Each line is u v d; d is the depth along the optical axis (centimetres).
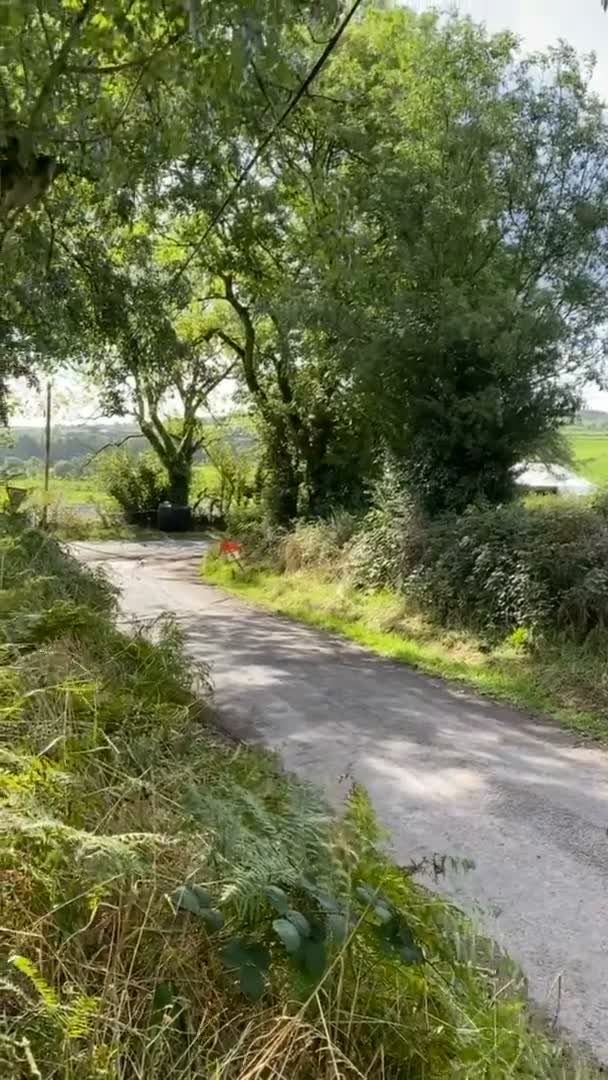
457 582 1175
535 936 380
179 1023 193
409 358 1374
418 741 696
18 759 257
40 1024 167
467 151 1448
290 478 2050
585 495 1209
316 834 256
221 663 1006
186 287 1677
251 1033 195
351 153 1459
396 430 1489
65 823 238
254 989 192
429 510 1381
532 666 943
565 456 1602
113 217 1185
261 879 211
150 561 2411
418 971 226
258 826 261
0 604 488
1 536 758
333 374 1700
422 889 294
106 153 610
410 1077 206
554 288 1608
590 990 338
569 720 765
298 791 296
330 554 1625
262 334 2180
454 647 1084
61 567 780
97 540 3147
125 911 205
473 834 498
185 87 523
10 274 862
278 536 1930
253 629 1267
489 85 1487
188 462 3572
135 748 326
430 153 1461
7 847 208
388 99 1493
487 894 420
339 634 1236
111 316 1457
